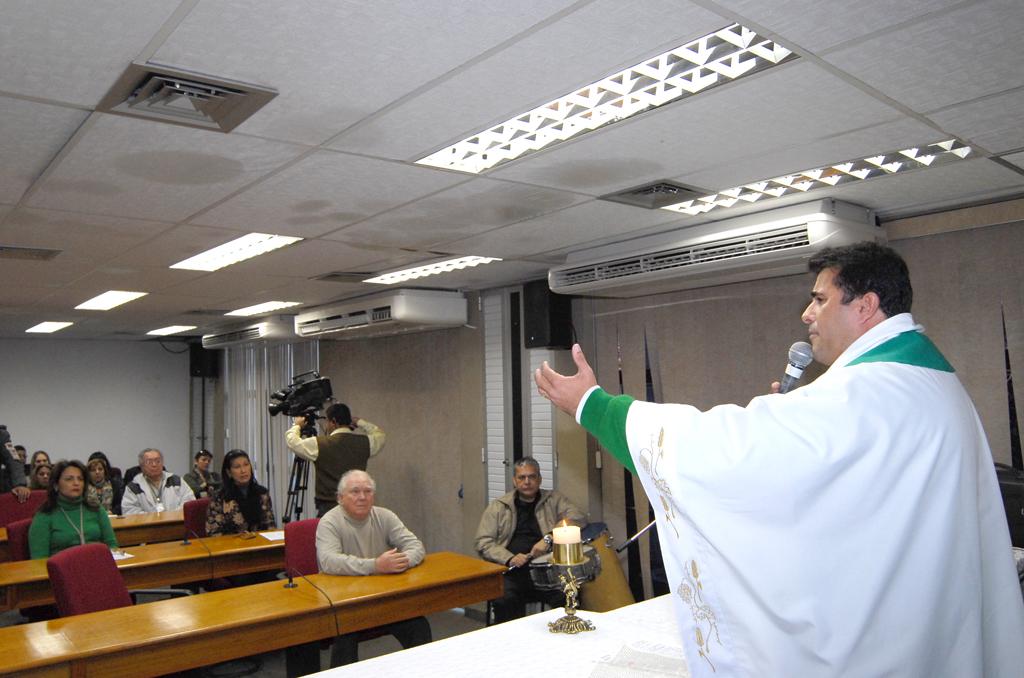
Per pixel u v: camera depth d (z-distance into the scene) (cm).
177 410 1000
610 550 433
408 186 279
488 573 365
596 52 171
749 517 107
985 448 120
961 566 108
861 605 103
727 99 201
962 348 322
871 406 107
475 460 557
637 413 122
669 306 438
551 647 202
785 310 387
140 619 285
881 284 125
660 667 179
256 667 438
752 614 107
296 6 149
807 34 164
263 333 709
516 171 262
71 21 154
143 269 451
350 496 378
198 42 164
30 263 426
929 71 184
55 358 942
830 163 259
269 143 229
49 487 444
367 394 680
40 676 244
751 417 111
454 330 582
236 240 374
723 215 335
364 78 183
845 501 104
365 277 493
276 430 831
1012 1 150
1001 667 113
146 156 239
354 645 337
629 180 274
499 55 172
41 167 250
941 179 283
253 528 499
